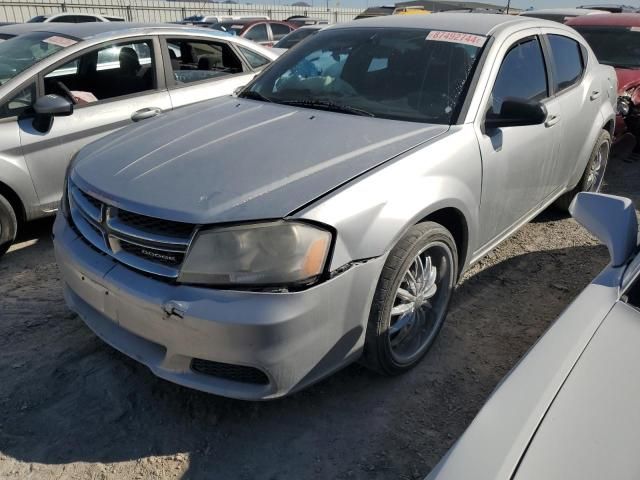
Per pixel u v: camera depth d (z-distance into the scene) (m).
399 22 3.59
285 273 2.07
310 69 3.46
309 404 2.62
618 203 2.16
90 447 2.36
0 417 2.49
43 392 2.64
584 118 4.18
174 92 4.81
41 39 4.61
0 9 22.22
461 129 2.80
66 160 4.18
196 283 2.12
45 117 4.04
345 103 3.11
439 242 2.66
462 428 2.51
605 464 1.21
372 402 2.64
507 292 3.66
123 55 4.66
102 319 2.55
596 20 7.57
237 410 2.57
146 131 2.96
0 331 3.09
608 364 1.49
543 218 4.88
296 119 2.93
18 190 3.96
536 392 1.44
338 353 2.31
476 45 3.16
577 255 4.19
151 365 2.32
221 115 3.09
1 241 3.95
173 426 2.47
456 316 3.36
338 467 2.29
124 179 2.41
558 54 3.95
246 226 2.08
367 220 2.25
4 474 2.22
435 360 2.95
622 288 1.84
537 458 1.24
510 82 3.27
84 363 2.84
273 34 16.34
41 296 3.47
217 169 2.39
